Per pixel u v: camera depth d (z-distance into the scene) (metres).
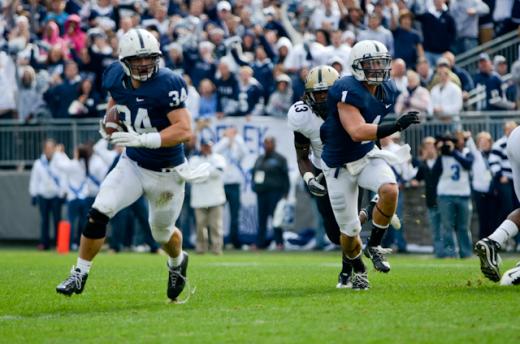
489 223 49.66
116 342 19.11
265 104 59.72
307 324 20.72
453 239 48.44
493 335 18.92
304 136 28.19
